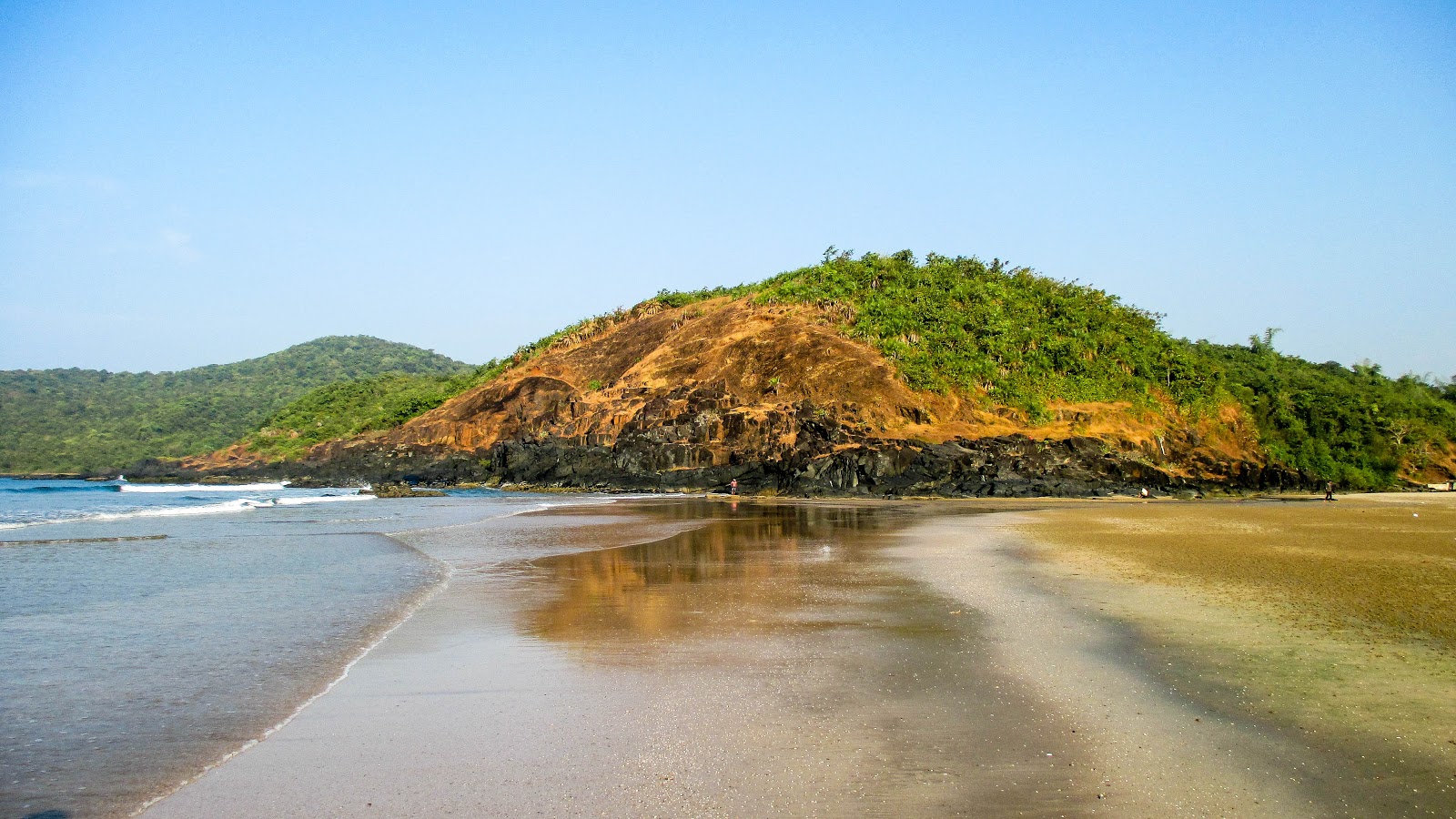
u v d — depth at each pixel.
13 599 18.34
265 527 37.81
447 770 8.61
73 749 9.21
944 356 84.62
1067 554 25.47
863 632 14.67
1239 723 9.77
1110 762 8.70
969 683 11.47
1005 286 101.75
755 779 8.32
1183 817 7.46
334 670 12.41
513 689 11.41
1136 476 70.44
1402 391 118.19
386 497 68.88
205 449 152.75
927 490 66.25
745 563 24.39
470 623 15.71
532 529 36.81
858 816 7.49
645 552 27.34
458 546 29.48
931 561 24.31
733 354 90.44
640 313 123.69
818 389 81.81
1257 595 17.75
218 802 7.87
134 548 28.56
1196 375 89.31
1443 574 20.64
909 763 8.70
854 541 30.77
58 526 37.94
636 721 10.07
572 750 9.14
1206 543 28.41
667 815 7.55
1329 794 7.93
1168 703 10.52
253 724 10.01
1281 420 90.94
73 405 171.12
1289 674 11.71
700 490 75.69
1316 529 34.31
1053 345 87.25
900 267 104.94
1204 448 81.12
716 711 10.41
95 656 13.20
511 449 90.19
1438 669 11.92
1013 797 7.87
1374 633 14.13
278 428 132.38
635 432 84.56
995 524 37.91
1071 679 11.62
